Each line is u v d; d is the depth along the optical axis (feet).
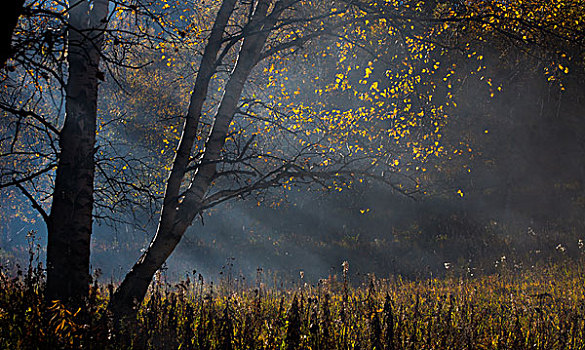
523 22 25.26
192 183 23.72
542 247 64.75
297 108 29.94
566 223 81.05
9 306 17.03
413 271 65.16
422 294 34.63
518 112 91.61
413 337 18.58
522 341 18.90
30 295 17.19
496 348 18.54
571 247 62.18
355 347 17.24
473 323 20.33
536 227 80.53
